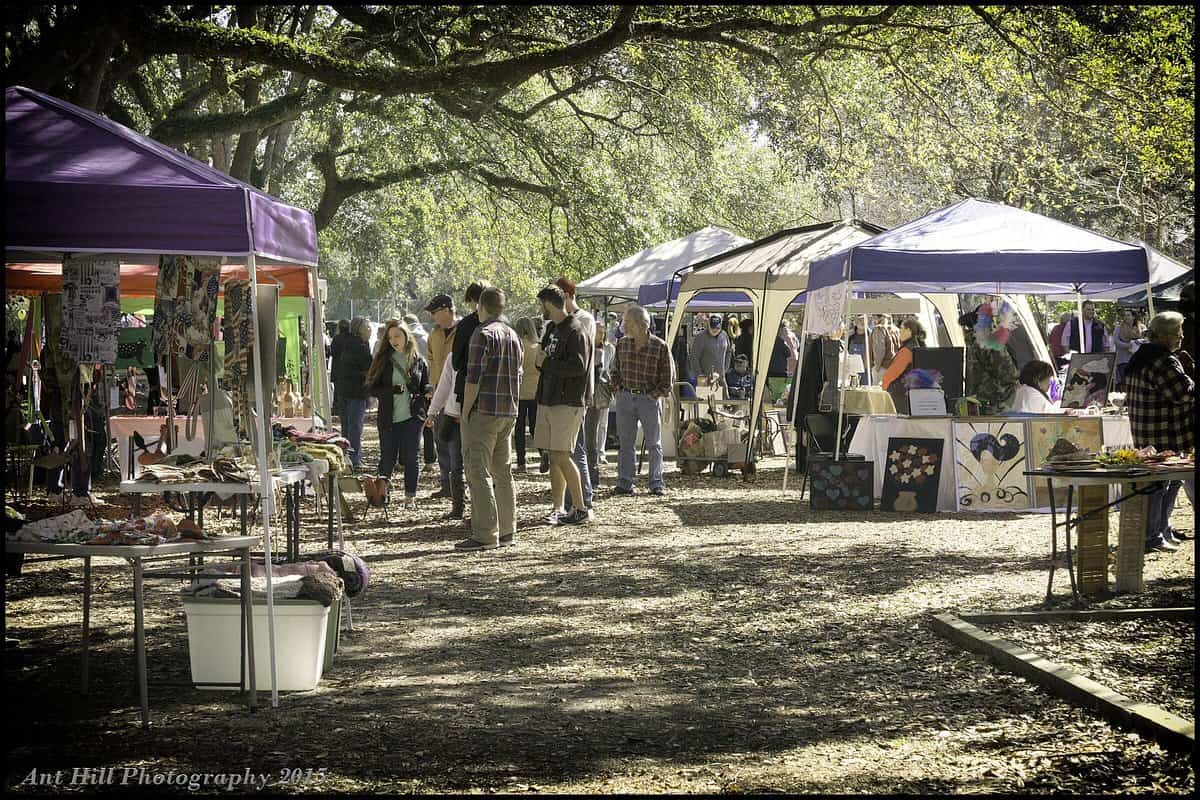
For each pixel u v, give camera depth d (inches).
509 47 650.2
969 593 323.9
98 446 586.2
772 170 1316.4
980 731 206.2
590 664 258.4
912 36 598.5
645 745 201.2
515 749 198.5
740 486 598.9
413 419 541.3
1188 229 1021.8
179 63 891.4
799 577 353.4
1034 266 482.3
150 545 214.4
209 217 221.9
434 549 410.3
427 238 1300.4
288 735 205.8
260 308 249.3
